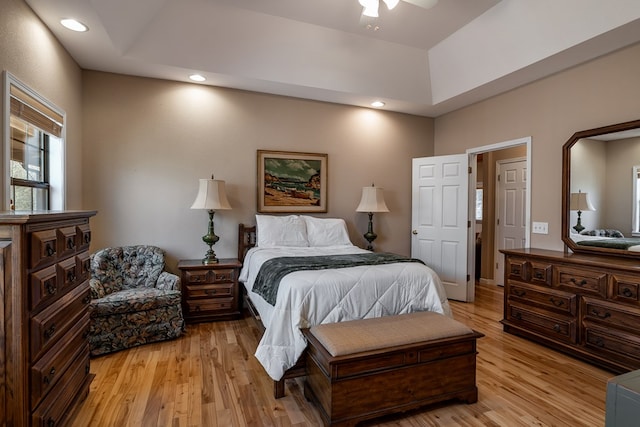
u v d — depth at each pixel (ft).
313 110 14.51
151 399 6.91
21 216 4.30
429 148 16.99
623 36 8.67
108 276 10.28
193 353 9.16
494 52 11.13
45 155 9.14
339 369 5.86
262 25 10.64
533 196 12.01
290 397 7.08
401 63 13.00
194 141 12.67
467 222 14.75
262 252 11.27
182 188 12.54
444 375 6.68
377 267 8.54
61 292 5.49
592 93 10.16
